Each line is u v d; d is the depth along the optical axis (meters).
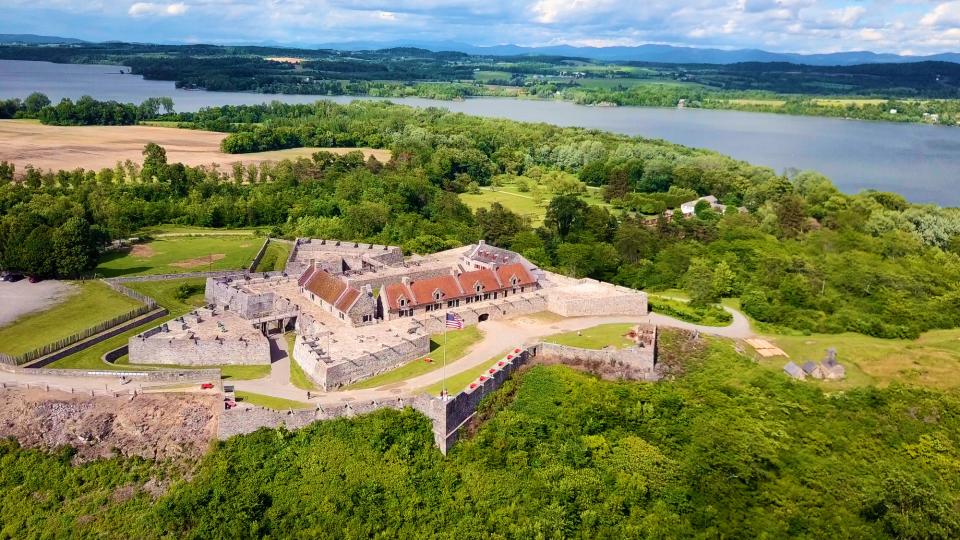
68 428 143.75
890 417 159.75
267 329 185.25
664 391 162.88
